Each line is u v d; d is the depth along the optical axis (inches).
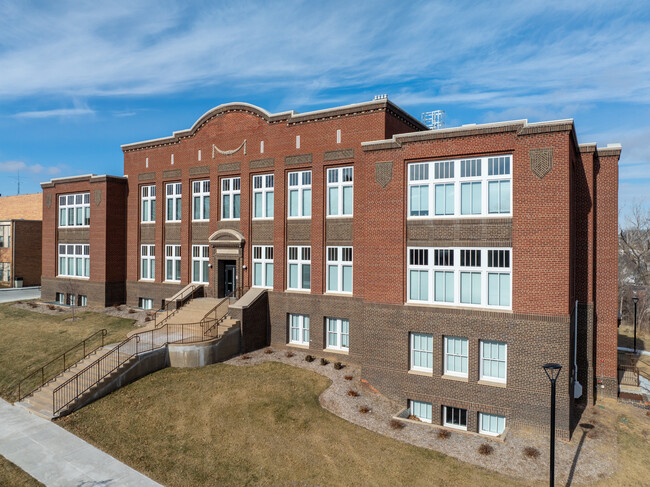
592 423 690.8
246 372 807.7
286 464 540.7
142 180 1277.1
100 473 526.0
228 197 1097.4
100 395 713.0
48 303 1446.9
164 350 824.9
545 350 633.0
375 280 767.7
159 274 1232.2
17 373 863.1
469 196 703.7
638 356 1184.8
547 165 637.3
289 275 981.2
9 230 1955.0
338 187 914.7
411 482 510.9
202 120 1127.0
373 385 762.2
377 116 863.7
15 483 506.0
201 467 536.1
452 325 697.6
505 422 658.8
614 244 794.2
